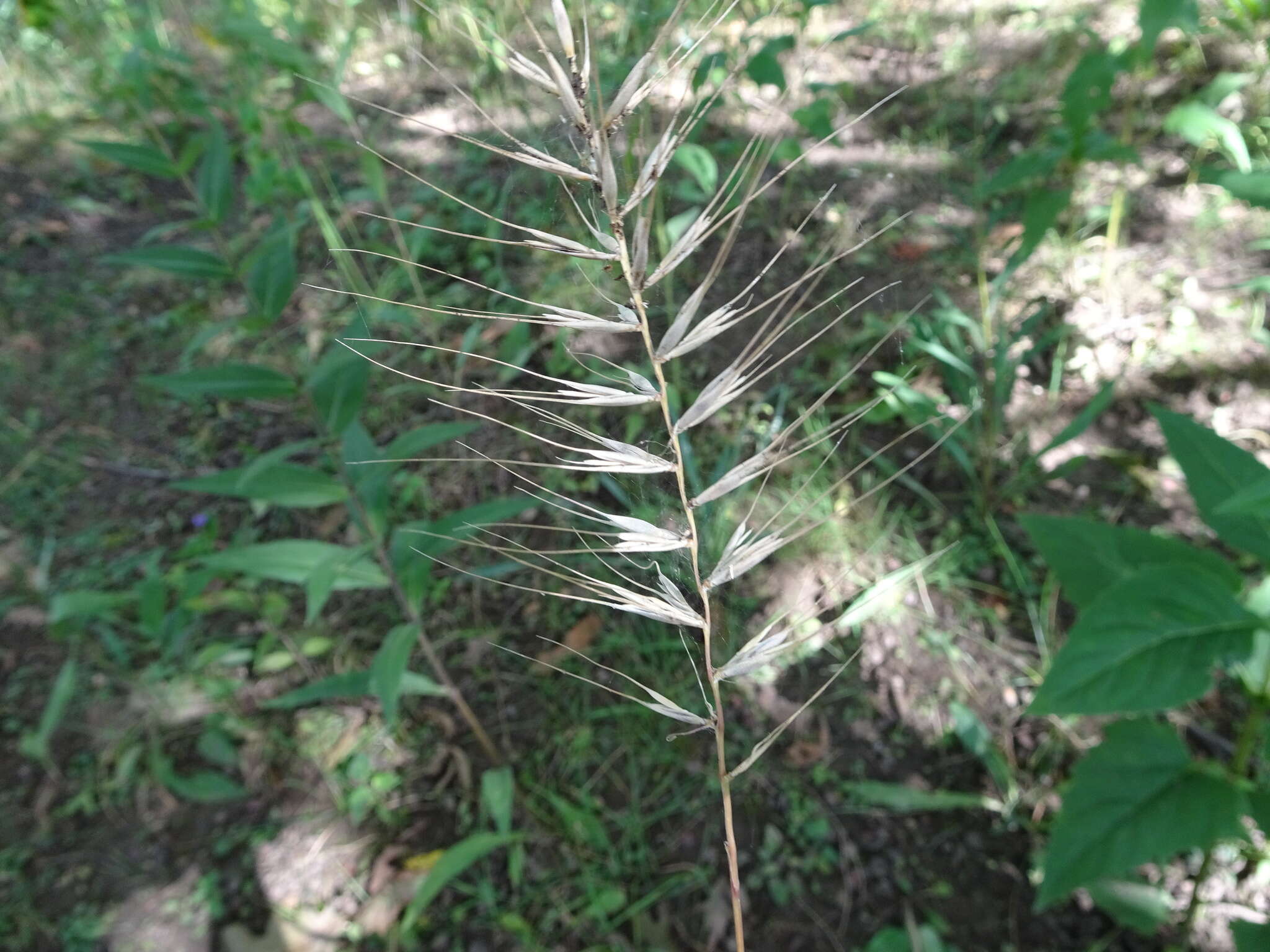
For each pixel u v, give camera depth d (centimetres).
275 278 208
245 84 402
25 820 235
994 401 268
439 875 200
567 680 251
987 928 206
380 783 236
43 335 345
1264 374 289
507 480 285
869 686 244
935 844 219
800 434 271
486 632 261
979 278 314
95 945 214
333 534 286
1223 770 172
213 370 199
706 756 236
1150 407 190
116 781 237
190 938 214
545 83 68
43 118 415
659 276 74
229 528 291
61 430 318
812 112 253
